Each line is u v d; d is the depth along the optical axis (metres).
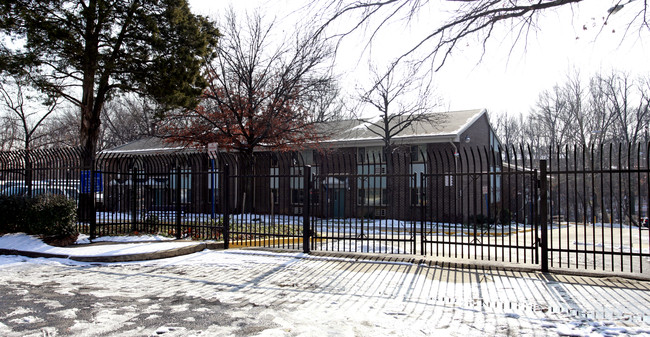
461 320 5.05
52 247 10.23
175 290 6.54
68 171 12.27
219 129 19.50
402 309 5.52
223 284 6.95
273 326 4.79
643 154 33.03
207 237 11.80
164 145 29.11
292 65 18.91
